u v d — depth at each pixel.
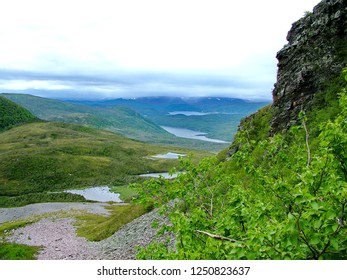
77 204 139.25
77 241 69.50
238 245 8.92
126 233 55.69
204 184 17.58
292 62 52.22
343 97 12.30
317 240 8.41
